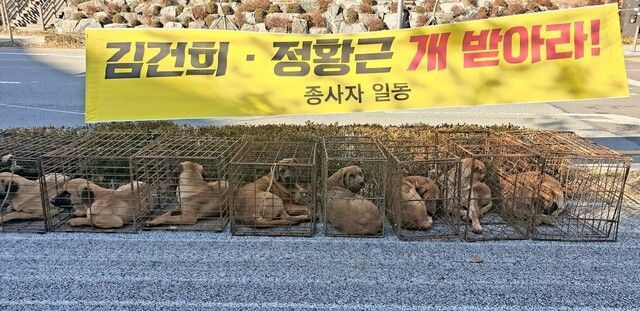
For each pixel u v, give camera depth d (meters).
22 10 20.27
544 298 2.98
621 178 4.31
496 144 4.30
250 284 3.12
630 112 8.79
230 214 3.81
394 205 3.90
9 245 3.59
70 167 4.03
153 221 3.89
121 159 3.93
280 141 4.62
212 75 4.33
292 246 3.65
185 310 2.83
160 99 4.31
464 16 17.20
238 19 17.38
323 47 4.35
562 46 4.23
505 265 3.39
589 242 3.74
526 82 4.30
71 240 3.70
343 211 3.79
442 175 4.08
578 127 7.62
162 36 4.29
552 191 3.91
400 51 4.34
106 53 4.25
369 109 4.40
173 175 4.15
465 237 3.74
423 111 8.84
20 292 2.99
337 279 3.19
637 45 17.28
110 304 2.88
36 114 8.01
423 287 3.10
